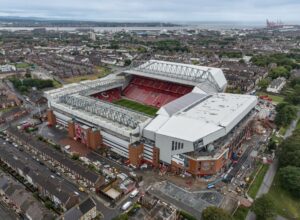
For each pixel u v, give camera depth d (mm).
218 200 99812
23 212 89875
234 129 136000
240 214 91750
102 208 94250
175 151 112625
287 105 181250
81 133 139500
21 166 110062
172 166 116250
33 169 115000
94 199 98750
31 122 167125
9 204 95375
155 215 85938
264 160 126375
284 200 100812
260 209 86062
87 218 86688
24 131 153875
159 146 116000
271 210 85875
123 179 110000
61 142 142750
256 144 144750
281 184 109000
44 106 198625
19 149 133750
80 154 130500
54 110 163625
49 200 95438
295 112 176750
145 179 111625
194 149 108438
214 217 80000
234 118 127688
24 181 107062
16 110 180750
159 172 116625
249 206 96500
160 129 117938
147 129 120375
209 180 110938
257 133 159000
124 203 96875
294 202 100125
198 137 109125
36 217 83812
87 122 143250
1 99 199375
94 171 115125
